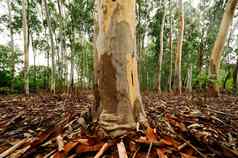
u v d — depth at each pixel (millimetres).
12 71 19344
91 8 19375
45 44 25531
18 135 3107
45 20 21109
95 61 2721
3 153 2217
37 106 6211
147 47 30547
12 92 16609
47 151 2281
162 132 2641
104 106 2545
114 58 2537
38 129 3299
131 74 2594
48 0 20000
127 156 1979
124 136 2297
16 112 5020
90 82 32062
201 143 2441
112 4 2543
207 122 3656
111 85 2527
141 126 2523
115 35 2545
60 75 18328
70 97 9750
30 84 22531
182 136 2650
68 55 27000
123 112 2488
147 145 2154
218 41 9578
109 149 2115
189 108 5098
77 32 23969
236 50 22438
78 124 3020
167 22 23391
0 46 27094
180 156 2107
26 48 13039
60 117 4148
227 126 3521
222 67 24266
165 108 5047
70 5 19375
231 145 2590
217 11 20984
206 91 9672
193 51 27734
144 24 21984
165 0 17203
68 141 2309
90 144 2176
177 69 15336
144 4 21141
